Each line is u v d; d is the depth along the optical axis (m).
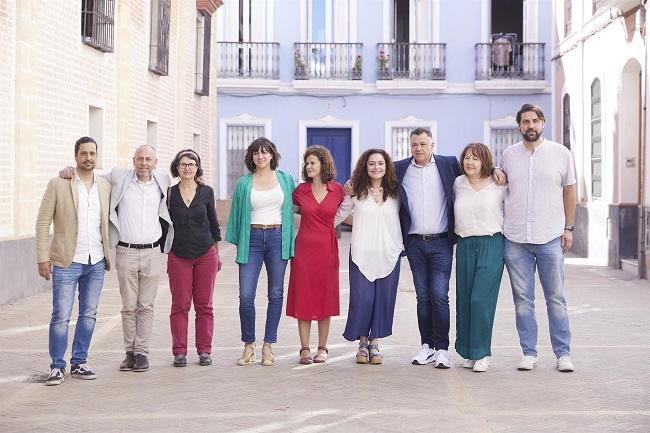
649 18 15.96
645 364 8.66
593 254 20.06
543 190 8.36
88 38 15.16
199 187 8.55
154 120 19.80
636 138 17.91
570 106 22.11
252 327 8.67
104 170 16.38
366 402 7.19
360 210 8.63
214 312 11.93
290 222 8.66
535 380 7.98
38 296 13.04
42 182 13.55
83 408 7.00
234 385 7.77
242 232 8.57
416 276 8.66
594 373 8.26
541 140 8.45
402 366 8.59
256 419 6.68
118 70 17.03
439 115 29.33
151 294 8.38
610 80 18.62
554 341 8.44
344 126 29.41
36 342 9.63
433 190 8.52
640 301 13.12
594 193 20.25
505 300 13.09
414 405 7.09
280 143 29.42
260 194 8.55
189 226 8.45
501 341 9.86
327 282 8.65
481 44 28.97
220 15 29.14
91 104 15.60
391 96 29.33
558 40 23.36
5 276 12.23
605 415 6.79
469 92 29.19
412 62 29.12
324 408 7.00
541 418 6.70
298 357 9.02
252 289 8.63
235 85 29.00
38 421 6.62
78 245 7.88
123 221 8.24
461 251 8.44
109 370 8.36
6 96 12.38
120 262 8.28
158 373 8.24
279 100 29.33
